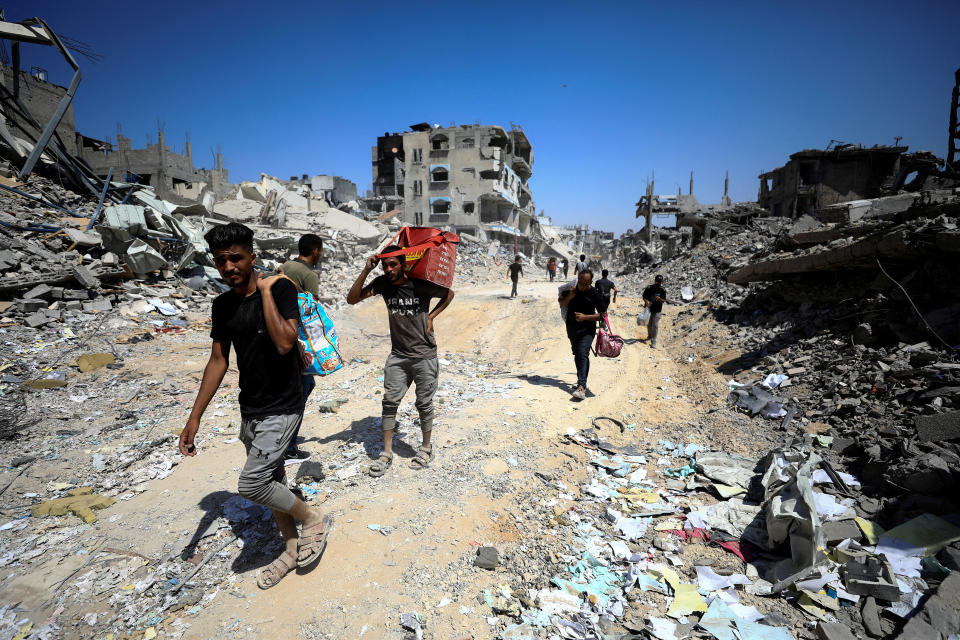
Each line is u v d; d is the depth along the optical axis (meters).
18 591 2.58
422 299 3.68
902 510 3.25
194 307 11.65
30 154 15.67
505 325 14.05
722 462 4.36
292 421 2.50
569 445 4.78
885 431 4.18
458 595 2.65
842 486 3.71
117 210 11.79
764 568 3.01
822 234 9.16
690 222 29.77
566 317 6.42
